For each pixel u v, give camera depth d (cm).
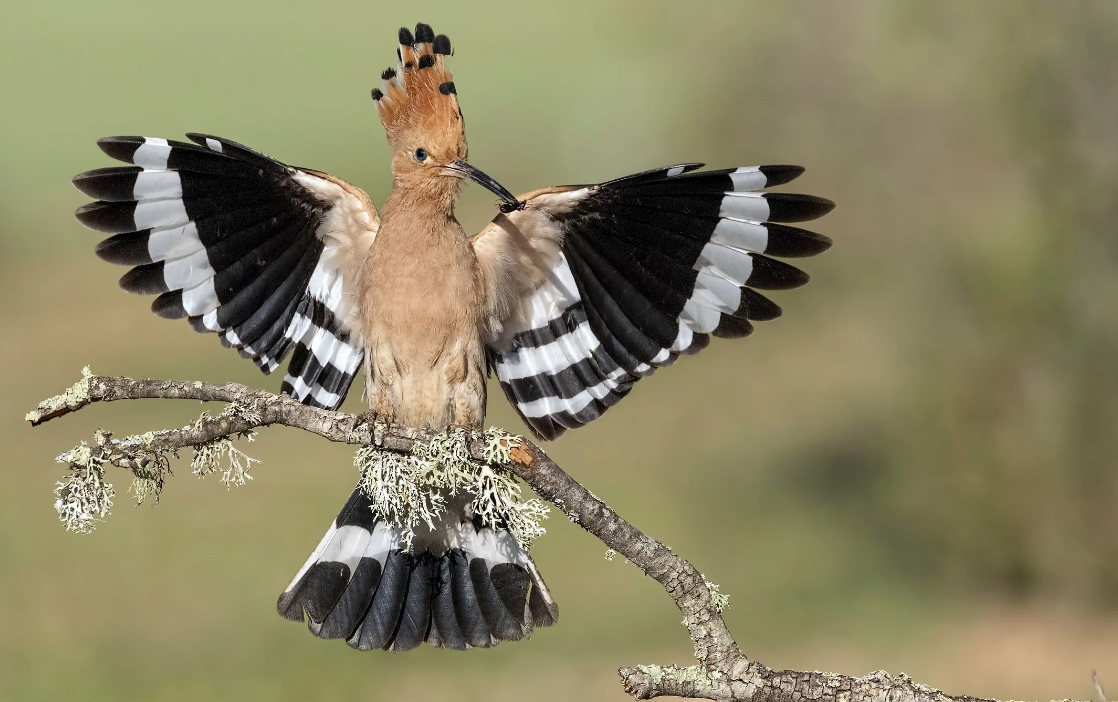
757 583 1469
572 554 1584
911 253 1466
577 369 680
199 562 1503
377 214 664
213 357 2278
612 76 3853
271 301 655
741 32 1719
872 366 1839
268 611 1389
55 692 1200
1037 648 1307
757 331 2370
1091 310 1341
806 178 1642
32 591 1417
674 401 2162
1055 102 1338
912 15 1407
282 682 1252
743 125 1725
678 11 1806
